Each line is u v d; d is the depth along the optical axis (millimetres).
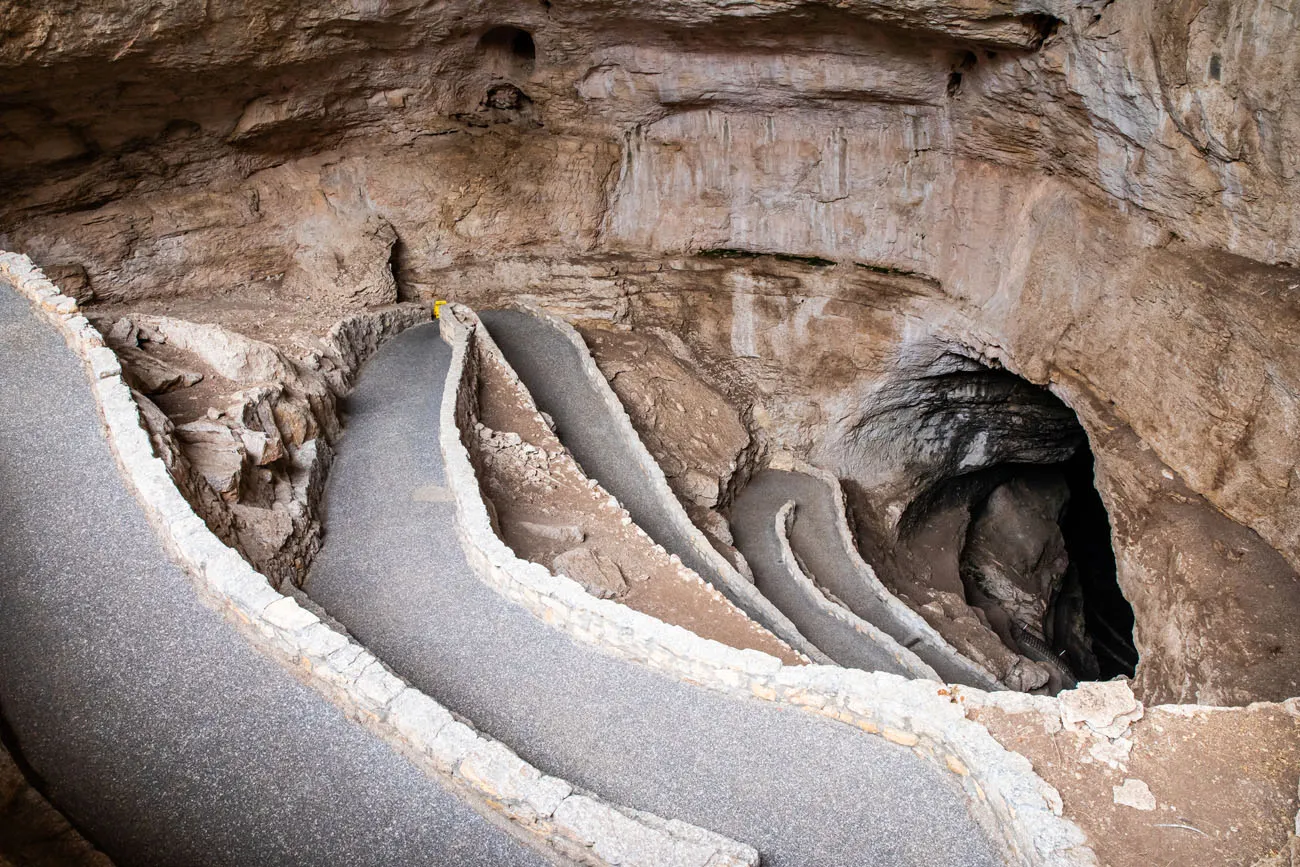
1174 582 13539
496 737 8711
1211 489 13641
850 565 19172
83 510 9977
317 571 11516
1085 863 6875
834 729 8742
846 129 20188
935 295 20531
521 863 7191
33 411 11234
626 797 8062
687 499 18156
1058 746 7887
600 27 18641
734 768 8367
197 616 9039
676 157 22125
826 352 22328
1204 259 13734
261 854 7043
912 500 23422
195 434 11695
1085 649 25766
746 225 22531
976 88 16656
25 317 12961
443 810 7516
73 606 8969
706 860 6977
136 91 16156
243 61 16578
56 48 14047
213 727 8016
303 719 8172
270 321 18156
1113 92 13633
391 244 21094
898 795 8062
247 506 11312
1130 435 15641
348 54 18109
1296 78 10977
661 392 20562
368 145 21156
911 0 14234
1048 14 13625
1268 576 12383
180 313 18031
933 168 19516
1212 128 12312
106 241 17828
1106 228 15758
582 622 10016
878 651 15070
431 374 17812
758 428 22891
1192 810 7332
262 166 20016
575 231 22875
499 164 21844
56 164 16938
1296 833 7102
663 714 9000
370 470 14125
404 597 10938
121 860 6855
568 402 18812
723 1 16000
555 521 13820
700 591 12641
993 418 23406
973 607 21188
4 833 6680
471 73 20750
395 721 7965
